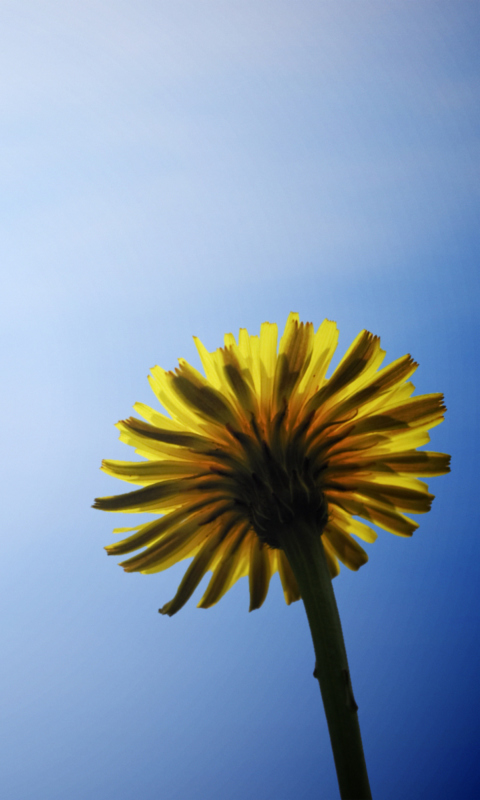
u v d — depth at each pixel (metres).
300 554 0.14
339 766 0.13
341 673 0.14
